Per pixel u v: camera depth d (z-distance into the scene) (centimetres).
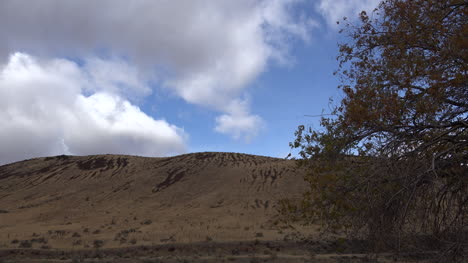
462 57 617
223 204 4012
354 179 630
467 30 616
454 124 623
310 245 1822
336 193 625
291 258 1578
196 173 5669
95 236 2477
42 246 2019
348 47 766
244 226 2742
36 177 6062
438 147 641
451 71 651
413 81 656
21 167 6919
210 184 5041
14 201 4709
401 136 631
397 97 637
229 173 5541
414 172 598
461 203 600
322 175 640
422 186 604
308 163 684
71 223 3269
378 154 627
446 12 720
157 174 5725
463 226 586
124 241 2181
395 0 727
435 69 642
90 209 4050
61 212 3897
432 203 587
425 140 620
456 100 655
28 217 3653
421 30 685
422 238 602
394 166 611
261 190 4500
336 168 643
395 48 690
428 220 595
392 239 605
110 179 5662
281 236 2177
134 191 4894
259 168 5681
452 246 569
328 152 659
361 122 625
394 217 604
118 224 3141
